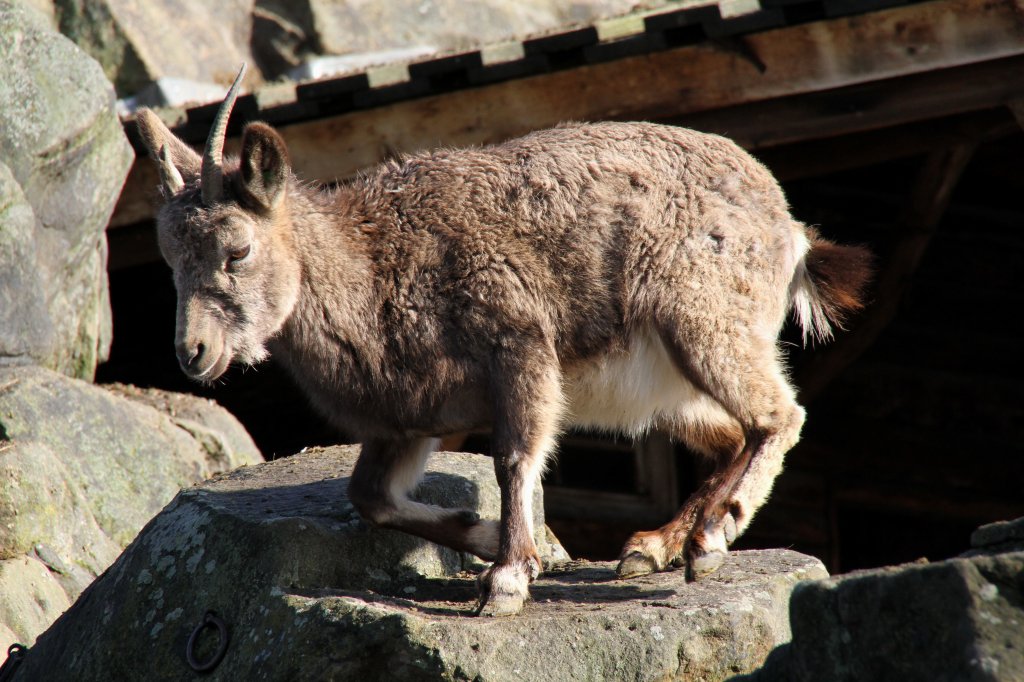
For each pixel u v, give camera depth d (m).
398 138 23.88
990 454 30.06
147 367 28.69
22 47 20.30
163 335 28.91
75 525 16.98
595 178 13.62
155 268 29.05
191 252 13.25
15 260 19.09
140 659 12.77
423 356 13.41
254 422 28.44
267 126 13.05
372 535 13.73
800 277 14.94
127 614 13.14
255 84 37.94
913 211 25.83
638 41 22.34
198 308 13.15
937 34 21.44
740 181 13.87
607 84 23.09
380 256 13.70
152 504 18.73
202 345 13.05
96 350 22.53
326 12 38.78
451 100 23.64
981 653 8.35
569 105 23.31
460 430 13.81
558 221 13.47
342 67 37.88
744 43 22.34
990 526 10.31
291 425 28.41
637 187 13.59
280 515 13.48
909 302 30.41
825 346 27.28
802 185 29.66
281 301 13.54
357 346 13.59
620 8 43.12
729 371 13.23
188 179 14.22
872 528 30.94
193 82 35.97
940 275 30.52
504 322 13.22
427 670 11.03
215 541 13.16
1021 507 29.95
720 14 21.75
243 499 14.33
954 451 30.05
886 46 21.73
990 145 28.95
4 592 15.15
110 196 21.77
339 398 13.90
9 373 18.64
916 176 26.06
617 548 29.30
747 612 12.02
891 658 9.00
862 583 9.24
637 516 29.44
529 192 13.60
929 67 21.59
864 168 29.80
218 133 13.26
